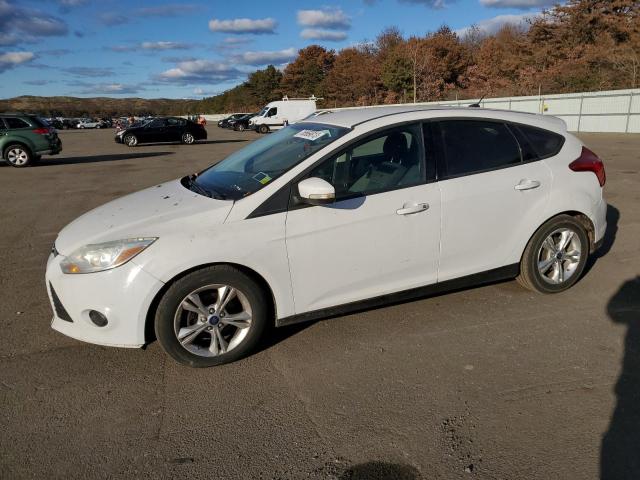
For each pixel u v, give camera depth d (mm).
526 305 3977
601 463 2299
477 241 3727
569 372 3039
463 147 3709
